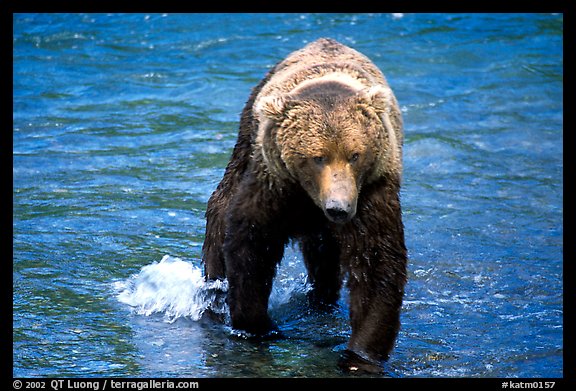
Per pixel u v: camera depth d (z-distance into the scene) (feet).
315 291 39.78
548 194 50.85
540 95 66.18
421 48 75.20
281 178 32.19
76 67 70.95
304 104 31.19
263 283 35.01
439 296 39.86
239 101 64.44
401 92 66.08
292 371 33.32
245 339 35.78
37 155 55.42
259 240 33.91
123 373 32.81
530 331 36.50
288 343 35.81
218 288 37.24
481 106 64.13
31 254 42.60
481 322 37.42
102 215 47.21
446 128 60.29
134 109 63.31
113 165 54.13
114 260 42.42
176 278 39.47
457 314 38.17
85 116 62.08
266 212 33.19
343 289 41.98
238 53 73.67
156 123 60.90
